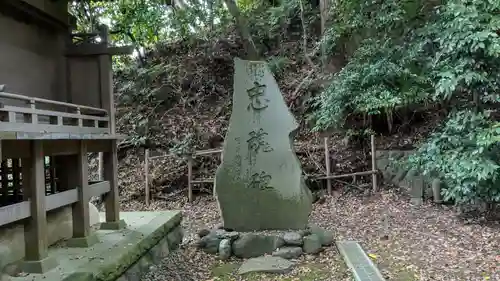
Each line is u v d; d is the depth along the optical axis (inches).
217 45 415.2
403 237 205.9
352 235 216.5
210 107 388.5
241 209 204.2
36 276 121.0
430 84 256.4
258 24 411.8
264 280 160.9
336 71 343.6
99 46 185.9
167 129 373.1
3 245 133.2
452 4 201.6
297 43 413.1
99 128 174.9
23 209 123.9
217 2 411.5
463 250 179.9
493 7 193.9
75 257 141.3
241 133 207.9
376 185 299.3
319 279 158.7
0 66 148.4
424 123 325.7
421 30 244.8
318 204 287.9
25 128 121.8
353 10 292.2
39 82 171.6
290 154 205.3
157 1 374.3
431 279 149.4
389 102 253.8
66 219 178.4
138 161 359.3
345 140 332.5
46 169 178.9
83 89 188.5
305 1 409.4
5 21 151.9
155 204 312.5
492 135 195.5
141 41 405.4
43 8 168.2
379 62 256.4
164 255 192.1
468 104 226.4
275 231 199.5
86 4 348.2
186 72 403.9
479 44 189.9
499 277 147.4
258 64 211.6
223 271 173.2
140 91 398.3
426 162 226.4
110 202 187.9
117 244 158.6
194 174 332.2
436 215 241.4
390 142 320.8
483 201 224.1
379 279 148.7
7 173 159.5
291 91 372.8
